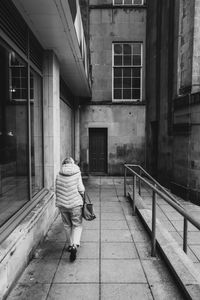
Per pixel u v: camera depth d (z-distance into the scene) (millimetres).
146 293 3020
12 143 4434
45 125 5598
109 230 5020
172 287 3139
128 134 11930
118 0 11766
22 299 2869
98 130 12164
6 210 3811
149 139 11195
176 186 8180
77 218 3936
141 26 11766
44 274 3385
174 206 3152
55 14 3914
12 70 4391
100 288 3109
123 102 11812
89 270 3512
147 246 4297
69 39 4949
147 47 11562
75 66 6785
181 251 3766
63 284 3178
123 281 3260
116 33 11789
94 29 11758
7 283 2834
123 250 4141
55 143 5777
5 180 4250
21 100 4500
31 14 3916
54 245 4297
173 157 8430
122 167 12000
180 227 5430
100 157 12234
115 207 6656
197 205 7172
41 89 5531
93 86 11828
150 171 10961
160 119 9758
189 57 7605
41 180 5562
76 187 3934
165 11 9172
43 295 2957
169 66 8828
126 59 11930
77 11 4770
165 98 9219
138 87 12078
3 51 3824
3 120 4207
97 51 11820
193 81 7496
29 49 4547
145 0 11680
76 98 11430
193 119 7301
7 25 3449
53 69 5617
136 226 5238
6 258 2766
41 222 4316
